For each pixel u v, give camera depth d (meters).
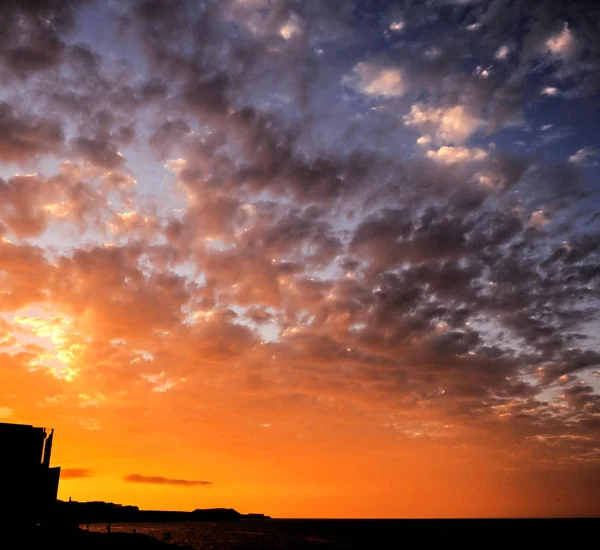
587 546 135.38
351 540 153.75
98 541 67.88
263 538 154.75
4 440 47.88
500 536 179.38
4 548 45.53
